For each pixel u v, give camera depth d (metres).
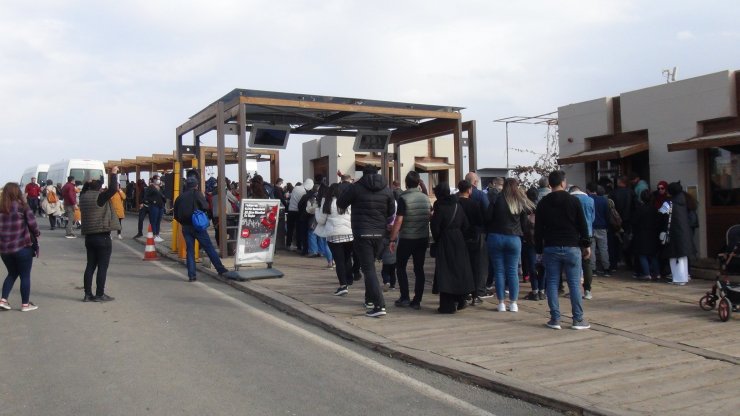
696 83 11.88
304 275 11.70
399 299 8.95
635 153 13.14
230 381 5.56
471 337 7.10
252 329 7.63
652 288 10.50
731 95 11.39
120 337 7.12
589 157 13.34
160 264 13.57
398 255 8.81
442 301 8.41
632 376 5.62
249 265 11.94
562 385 5.33
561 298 9.66
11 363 6.07
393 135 17.61
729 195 11.55
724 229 11.61
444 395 5.26
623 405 4.83
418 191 8.77
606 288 10.52
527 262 9.76
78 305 8.95
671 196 10.77
